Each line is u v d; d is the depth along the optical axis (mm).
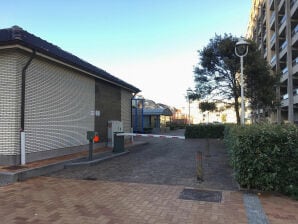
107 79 16594
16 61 10070
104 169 10938
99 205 6590
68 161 11484
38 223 5480
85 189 7988
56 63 12133
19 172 8938
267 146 7785
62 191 7746
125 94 21094
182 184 8664
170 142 23469
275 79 25969
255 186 7891
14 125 10070
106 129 17578
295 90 36250
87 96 15242
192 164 12133
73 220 5656
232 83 26141
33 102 10930
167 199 7113
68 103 13344
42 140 11453
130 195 7438
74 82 13898
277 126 8211
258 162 7746
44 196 7234
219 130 28281
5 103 10125
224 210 6371
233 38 25547
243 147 7867
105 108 17547
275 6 44125
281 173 7727
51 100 12031
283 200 7250
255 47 25750
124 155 14906
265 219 5879
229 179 9328
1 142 10078
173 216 5965
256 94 25406
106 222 5586
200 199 7148
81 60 14164
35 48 10109
